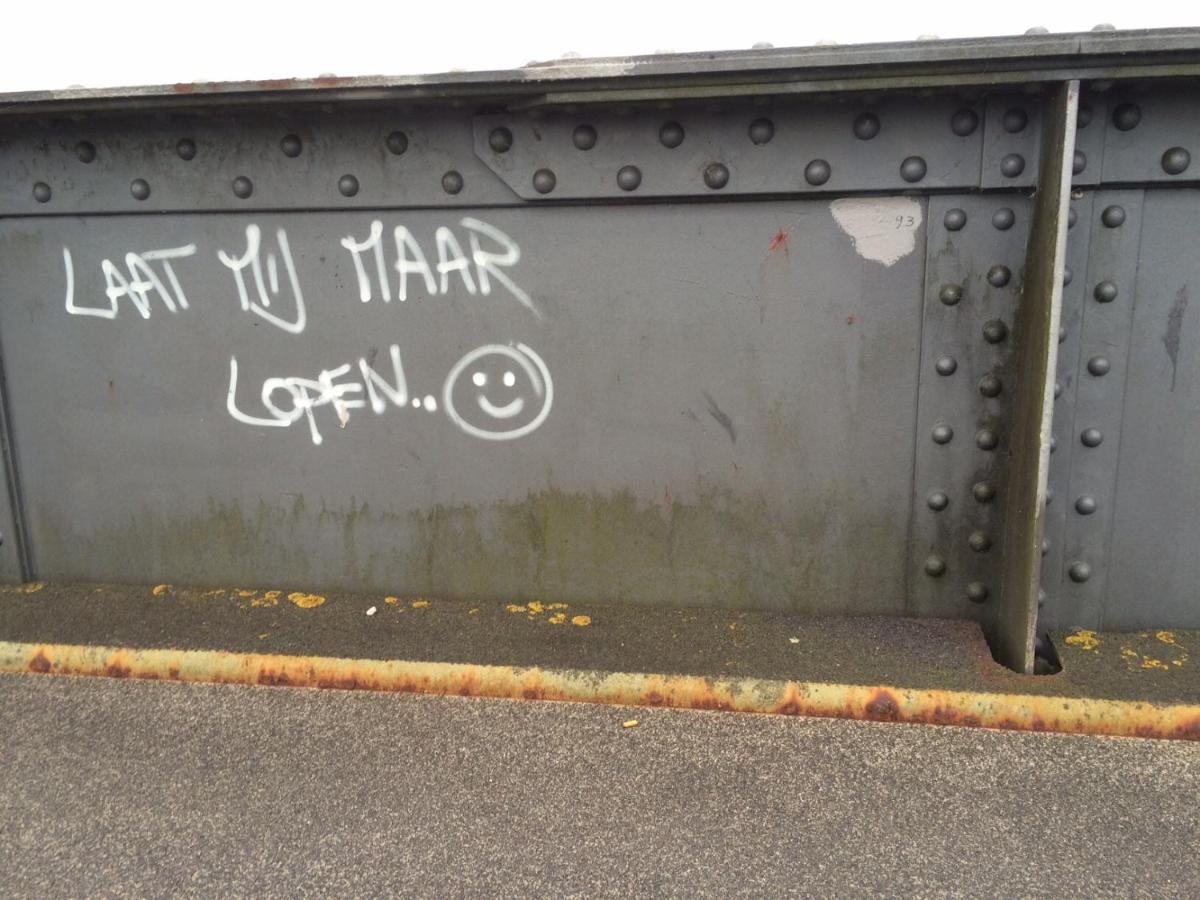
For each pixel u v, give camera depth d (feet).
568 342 8.89
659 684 8.14
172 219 9.40
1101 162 7.55
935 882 6.26
